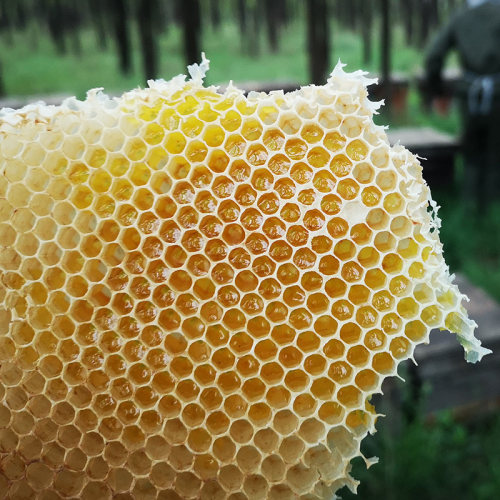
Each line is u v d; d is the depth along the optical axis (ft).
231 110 0.40
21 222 0.41
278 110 0.40
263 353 0.41
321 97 0.40
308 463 0.41
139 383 0.41
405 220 0.41
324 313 0.40
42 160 0.41
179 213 0.41
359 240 0.41
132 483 0.42
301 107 0.41
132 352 0.42
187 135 0.41
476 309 1.21
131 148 0.41
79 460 0.42
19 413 0.43
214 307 0.42
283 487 0.41
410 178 0.40
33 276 0.41
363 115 0.40
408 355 0.41
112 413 0.41
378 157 0.41
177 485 0.42
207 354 0.41
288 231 0.41
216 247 0.41
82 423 0.42
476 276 1.64
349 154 0.40
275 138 0.41
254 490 0.41
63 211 0.41
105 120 0.41
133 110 0.41
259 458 0.41
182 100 0.41
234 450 0.41
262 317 0.41
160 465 0.42
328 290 0.41
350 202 0.40
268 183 0.41
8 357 0.42
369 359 0.40
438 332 1.13
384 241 0.41
